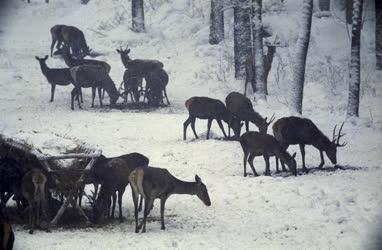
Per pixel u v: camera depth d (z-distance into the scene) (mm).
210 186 43438
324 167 49188
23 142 34812
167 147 54531
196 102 56781
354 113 68250
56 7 142875
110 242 31344
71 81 73375
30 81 83938
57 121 64375
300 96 70875
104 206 35219
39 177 32625
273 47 78875
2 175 34500
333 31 97750
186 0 111812
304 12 69812
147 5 113250
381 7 87125
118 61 95188
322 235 33000
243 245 31391
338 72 85688
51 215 35812
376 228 33438
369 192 40188
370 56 92062
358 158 52656
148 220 36281
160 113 70750
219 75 87250
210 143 55219
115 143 55969
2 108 69812
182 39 102312
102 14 115188
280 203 38875
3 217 32562
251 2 78750
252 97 78625
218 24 97750
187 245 31219
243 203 39500
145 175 33219
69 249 29859
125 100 74750
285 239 32500
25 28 125625
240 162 50625
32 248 29812
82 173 34406
